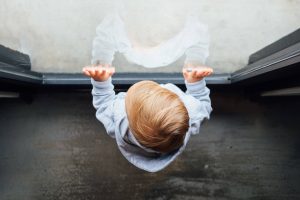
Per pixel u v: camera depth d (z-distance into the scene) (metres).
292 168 3.02
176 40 2.76
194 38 2.78
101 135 2.99
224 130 3.01
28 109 2.97
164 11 2.75
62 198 3.00
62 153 2.99
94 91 1.45
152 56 2.76
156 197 3.01
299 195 3.03
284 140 3.02
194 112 1.35
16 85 2.41
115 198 3.00
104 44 2.75
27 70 2.54
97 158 2.99
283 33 2.79
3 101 2.95
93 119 2.98
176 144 1.19
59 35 2.77
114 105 1.35
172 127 1.12
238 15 2.78
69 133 2.99
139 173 3.00
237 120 3.00
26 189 3.00
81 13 2.75
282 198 3.02
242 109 3.00
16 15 2.75
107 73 1.42
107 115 1.37
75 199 3.00
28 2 2.74
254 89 2.83
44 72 2.79
